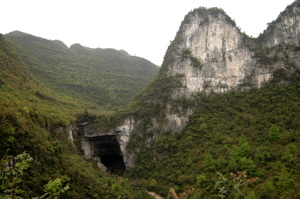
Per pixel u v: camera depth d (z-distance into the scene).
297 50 62.53
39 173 28.42
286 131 41.03
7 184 13.17
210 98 66.94
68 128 54.06
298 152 32.81
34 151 29.48
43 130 38.75
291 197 25.55
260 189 29.47
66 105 66.19
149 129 65.69
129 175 59.84
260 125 47.25
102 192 36.31
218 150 45.31
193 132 58.94
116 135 66.50
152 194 47.09
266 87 61.97
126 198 39.72
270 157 35.12
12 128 26.86
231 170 36.44
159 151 58.69
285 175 28.59
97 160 66.31
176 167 50.75
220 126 54.59
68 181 32.03
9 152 25.41
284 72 60.94
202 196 35.06
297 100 50.84
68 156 42.03
